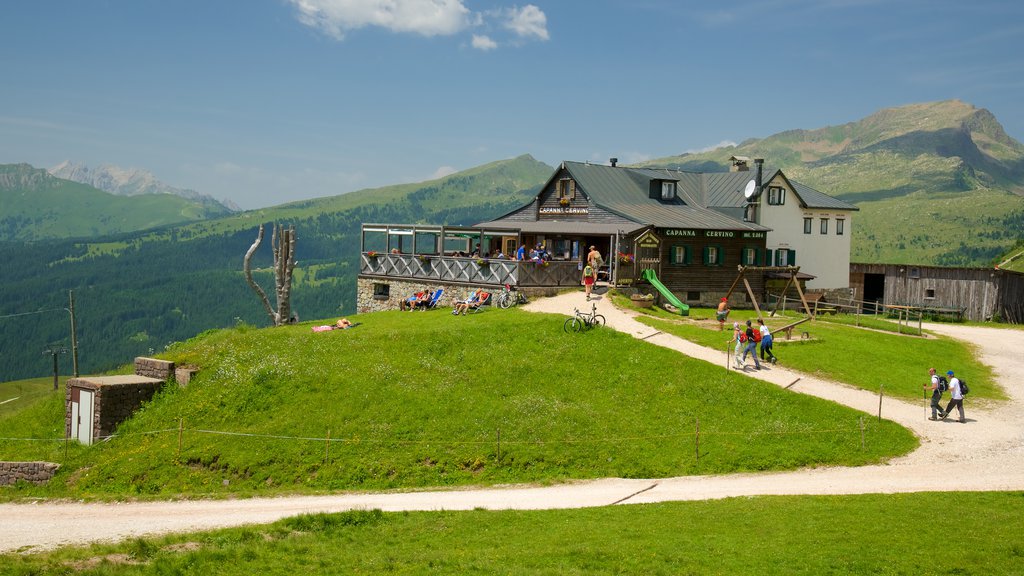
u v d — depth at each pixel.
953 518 21.52
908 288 70.94
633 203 62.34
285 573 19.59
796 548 19.47
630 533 21.31
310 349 40.16
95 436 35.88
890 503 23.19
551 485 28.39
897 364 40.94
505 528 22.75
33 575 20.11
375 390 35.34
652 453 30.39
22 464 33.56
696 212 63.19
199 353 40.41
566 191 63.16
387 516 24.56
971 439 30.89
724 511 23.06
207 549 21.44
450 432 32.16
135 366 39.47
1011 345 50.09
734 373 36.09
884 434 31.05
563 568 18.83
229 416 34.91
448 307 51.25
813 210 68.69
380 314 51.50
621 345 38.78
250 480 30.89
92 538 24.73
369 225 58.88
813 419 32.19
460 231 54.34
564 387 35.44
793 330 47.19
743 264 59.97
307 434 32.78
